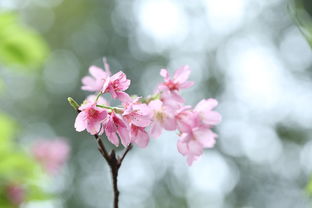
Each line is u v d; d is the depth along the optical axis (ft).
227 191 61.00
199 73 67.05
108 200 57.41
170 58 65.87
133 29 65.05
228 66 68.03
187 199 59.47
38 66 16.76
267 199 60.85
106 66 10.01
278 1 66.28
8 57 16.05
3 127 16.15
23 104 59.67
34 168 16.69
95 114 8.98
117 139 9.14
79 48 63.46
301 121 62.95
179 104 9.77
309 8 13.20
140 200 60.08
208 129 9.87
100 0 65.10
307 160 60.64
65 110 59.67
